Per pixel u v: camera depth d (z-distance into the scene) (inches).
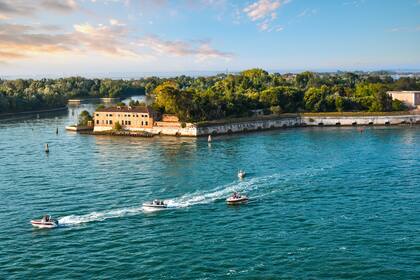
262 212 4303.6
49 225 3959.2
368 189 5034.5
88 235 3789.4
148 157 7150.6
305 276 3006.9
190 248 3476.9
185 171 6048.2
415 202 4527.6
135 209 4456.2
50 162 6875.0
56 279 3024.1
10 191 5196.9
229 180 5521.7
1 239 3727.9
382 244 3486.7
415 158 6619.1
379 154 6998.0
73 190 5206.7
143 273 3080.7
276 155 7081.7
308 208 4399.6
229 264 3191.4
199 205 4557.1
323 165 6274.6
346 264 3161.9
